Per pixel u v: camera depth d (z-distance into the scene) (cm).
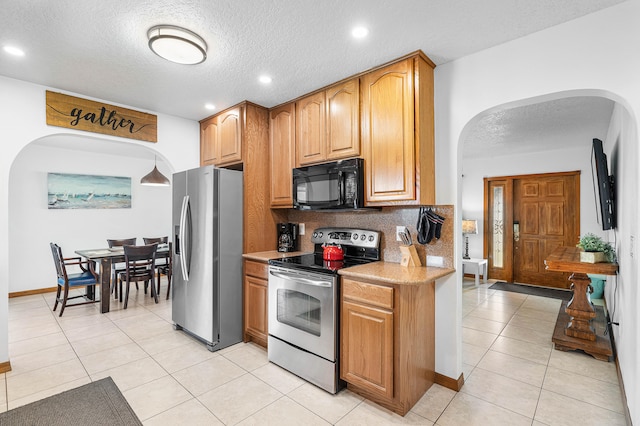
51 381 233
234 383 232
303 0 164
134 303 443
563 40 184
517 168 552
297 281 242
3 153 247
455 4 168
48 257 509
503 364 263
